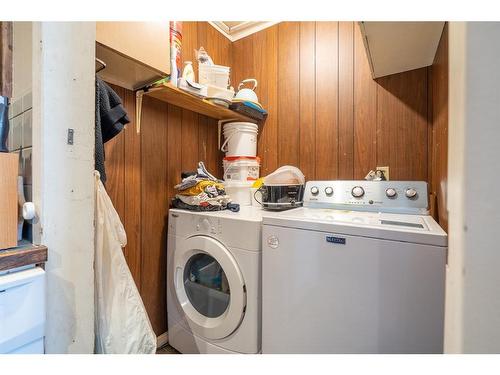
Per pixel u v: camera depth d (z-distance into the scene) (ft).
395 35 3.43
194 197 4.48
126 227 4.45
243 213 4.25
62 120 2.22
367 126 5.00
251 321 3.68
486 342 1.39
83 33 2.36
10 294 1.82
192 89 4.59
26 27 2.39
